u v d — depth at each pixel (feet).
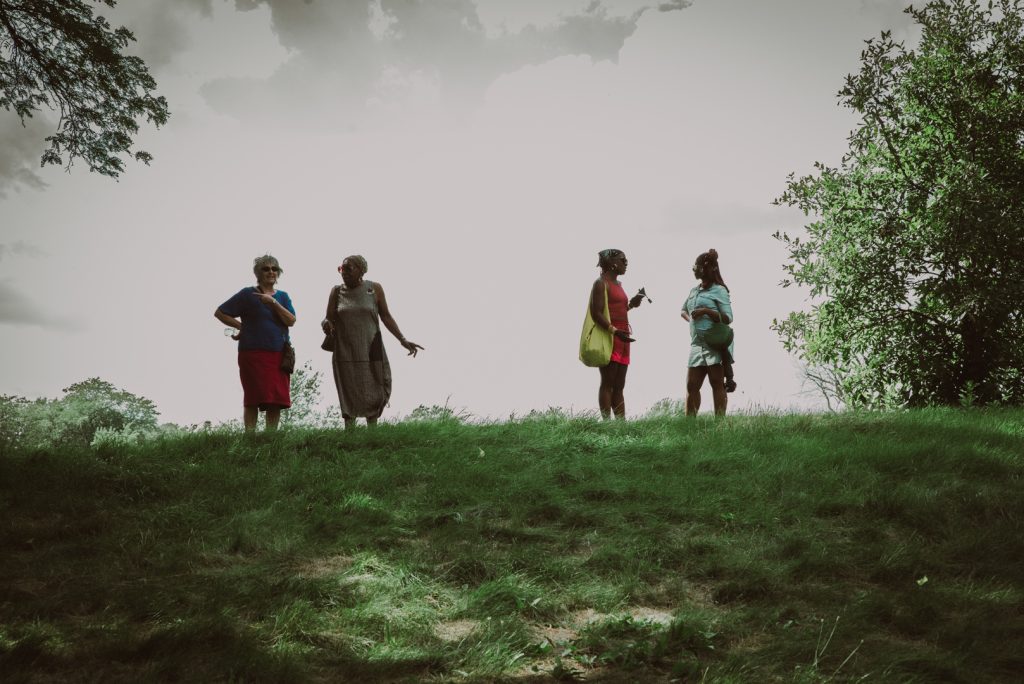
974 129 49.49
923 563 15.57
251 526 17.21
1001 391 48.57
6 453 22.22
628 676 11.42
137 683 10.33
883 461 22.47
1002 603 13.80
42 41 45.47
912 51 51.85
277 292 27.71
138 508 18.72
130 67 47.42
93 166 49.47
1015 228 44.45
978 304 45.88
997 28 51.39
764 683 10.96
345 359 27.89
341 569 15.29
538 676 11.46
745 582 14.56
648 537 17.13
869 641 12.38
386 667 11.27
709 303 31.53
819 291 52.19
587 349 31.09
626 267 32.09
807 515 18.74
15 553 15.85
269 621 12.51
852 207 52.13
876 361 51.60
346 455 23.72
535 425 28.02
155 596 13.04
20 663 10.90
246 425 27.02
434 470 22.15
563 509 18.83
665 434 27.04
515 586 14.05
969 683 11.05
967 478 21.34
